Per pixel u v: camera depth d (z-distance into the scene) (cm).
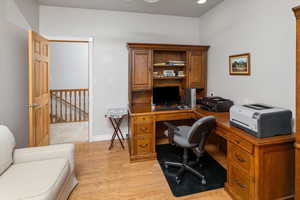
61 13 312
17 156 172
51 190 132
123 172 234
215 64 314
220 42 298
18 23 230
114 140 350
